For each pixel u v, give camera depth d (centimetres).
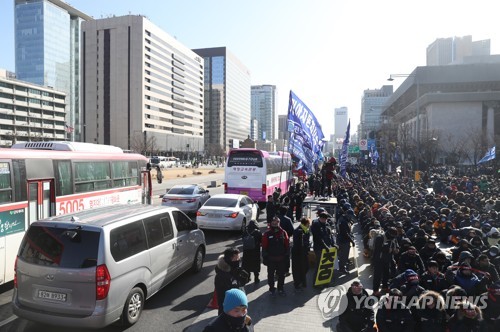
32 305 545
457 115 7281
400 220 1094
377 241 759
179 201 1634
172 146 13050
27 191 828
